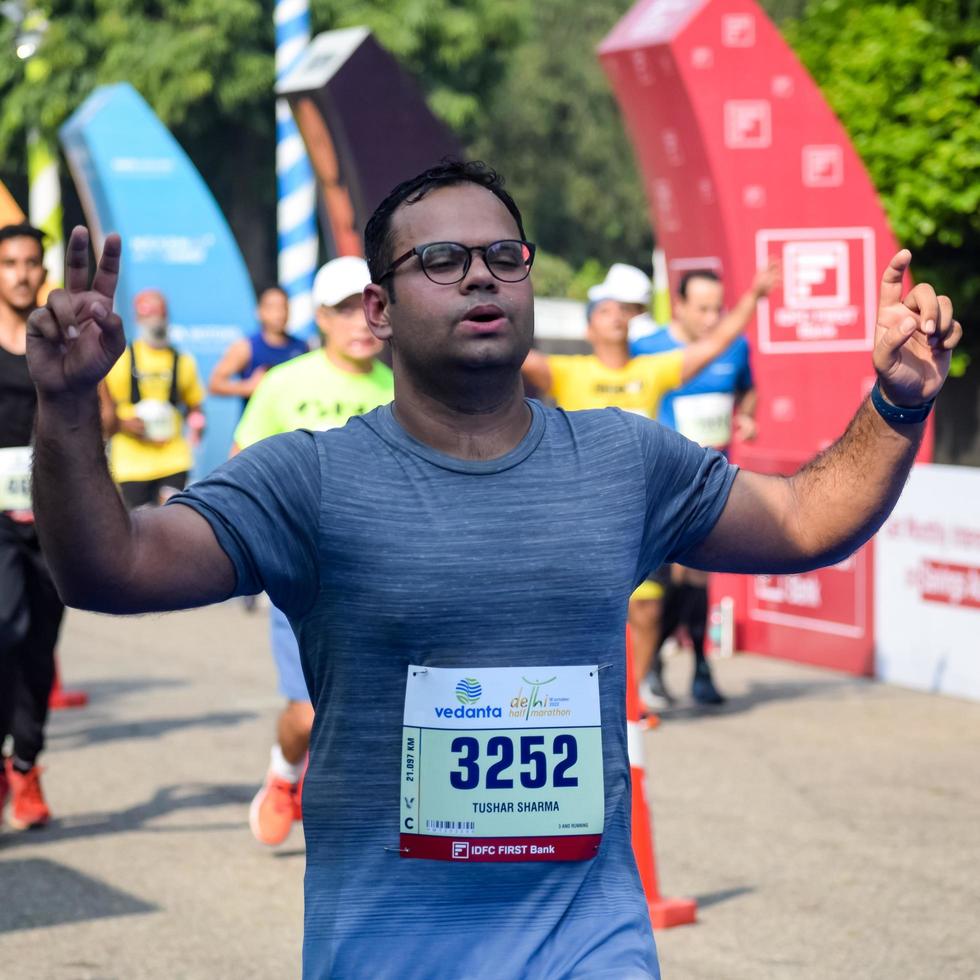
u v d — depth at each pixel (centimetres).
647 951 259
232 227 3494
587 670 259
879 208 1251
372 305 272
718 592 1150
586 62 4388
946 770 791
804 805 724
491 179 267
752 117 1233
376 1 3325
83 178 1875
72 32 3100
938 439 1593
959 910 576
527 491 260
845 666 1066
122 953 531
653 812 711
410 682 255
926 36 1412
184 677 1034
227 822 698
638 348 977
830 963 521
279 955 531
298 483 256
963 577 972
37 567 666
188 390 1188
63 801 733
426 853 255
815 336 1243
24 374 651
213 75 3161
